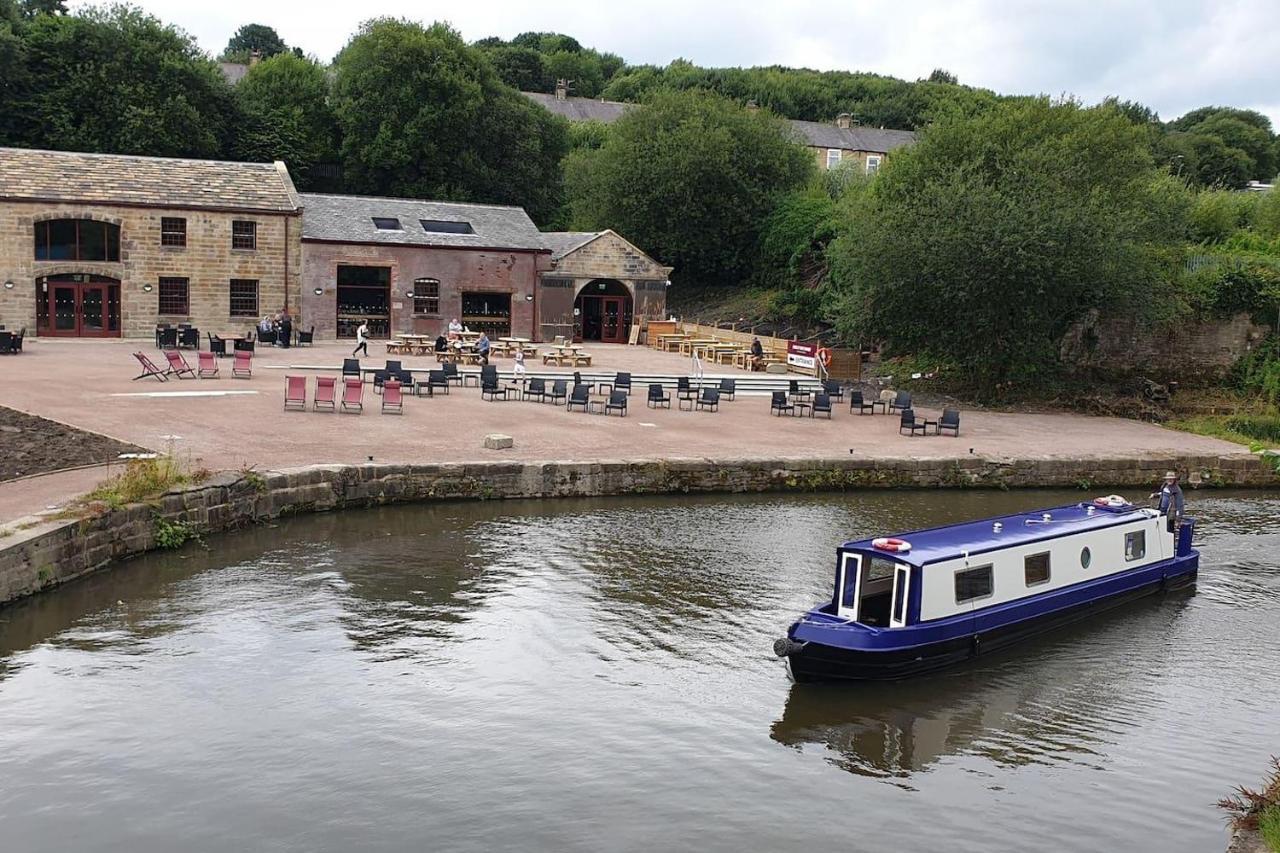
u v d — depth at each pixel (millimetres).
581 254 50250
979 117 44906
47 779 11812
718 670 15594
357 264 46156
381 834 11086
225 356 38406
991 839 11547
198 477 20969
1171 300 42344
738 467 26719
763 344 47844
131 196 42688
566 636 16484
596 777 12414
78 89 54969
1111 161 41562
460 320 48312
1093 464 30188
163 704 13664
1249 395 43188
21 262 41531
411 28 62281
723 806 11945
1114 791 12711
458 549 20594
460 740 13117
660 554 20938
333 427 27172
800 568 20375
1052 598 18094
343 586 18219
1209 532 25703
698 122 61500
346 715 13617
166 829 11016
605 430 29641
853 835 11492
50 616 16234
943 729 14289
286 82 65812
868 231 40062
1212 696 15695
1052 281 37531
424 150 61688
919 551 16609
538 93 104000
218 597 17391
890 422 34656
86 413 26078
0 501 18594
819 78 122875
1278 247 50031
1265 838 10195
